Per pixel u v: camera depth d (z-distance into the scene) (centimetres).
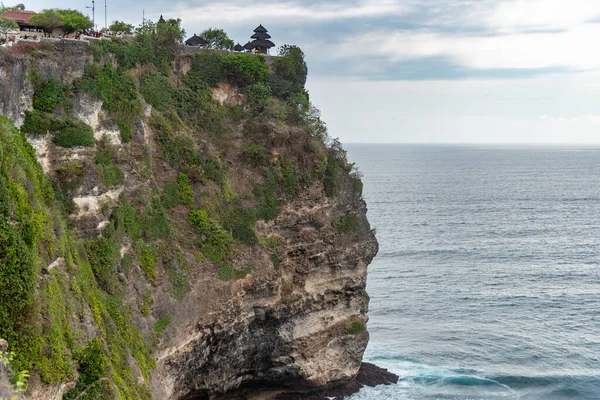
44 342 3139
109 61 4812
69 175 4200
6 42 4228
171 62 5925
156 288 4612
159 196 5038
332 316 6069
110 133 4631
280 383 5878
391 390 6147
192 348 4872
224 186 5531
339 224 6166
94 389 3362
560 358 6819
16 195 3294
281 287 5559
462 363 6731
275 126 5997
